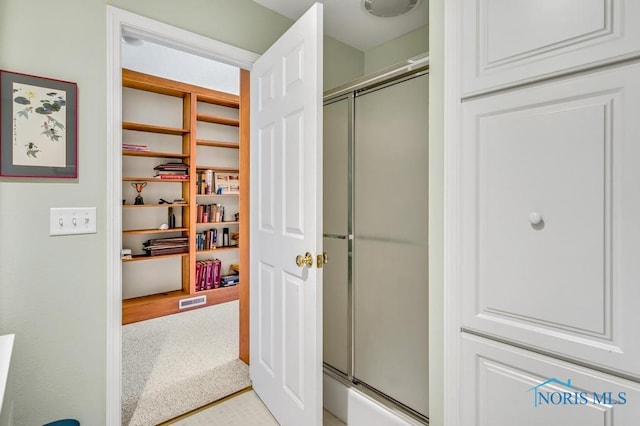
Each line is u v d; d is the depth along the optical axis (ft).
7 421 3.06
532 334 3.05
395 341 5.15
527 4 3.06
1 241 4.21
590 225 2.73
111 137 4.91
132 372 7.42
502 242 3.24
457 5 3.57
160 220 12.25
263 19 6.75
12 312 4.28
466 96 3.50
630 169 2.55
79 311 4.73
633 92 2.53
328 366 6.37
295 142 5.13
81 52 4.68
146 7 5.25
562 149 2.87
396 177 5.19
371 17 7.38
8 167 4.20
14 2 4.23
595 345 2.72
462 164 3.53
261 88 6.36
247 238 7.84
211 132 13.65
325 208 6.46
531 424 3.07
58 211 4.54
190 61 11.35
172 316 11.39
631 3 2.53
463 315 3.54
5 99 4.17
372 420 5.20
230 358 8.19
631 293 2.55
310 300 4.76
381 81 5.36
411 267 4.97
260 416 5.90
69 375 4.66
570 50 2.82
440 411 3.87
